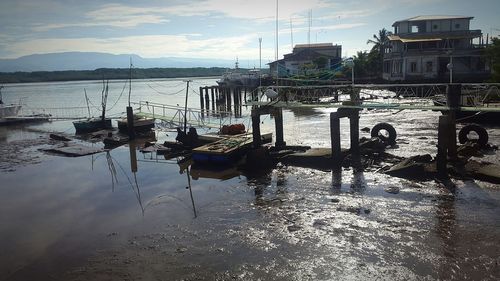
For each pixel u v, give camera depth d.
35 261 12.61
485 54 52.19
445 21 58.56
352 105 21.61
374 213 14.62
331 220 14.21
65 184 20.97
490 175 16.94
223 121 43.69
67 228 15.05
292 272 11.02
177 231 14.15
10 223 15.78
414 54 55.75
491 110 18.48
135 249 12.98
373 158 21.44
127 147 30.58
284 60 81.50
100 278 11.35
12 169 24.56
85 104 72.00
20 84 188.38
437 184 17.23
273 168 21.55
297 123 38.34
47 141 34.50
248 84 79.62
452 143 18.91
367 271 10.88
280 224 14.13
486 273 10.45
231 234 13.59
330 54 88.06
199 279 10.94
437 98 30.80
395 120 37.84
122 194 18.94
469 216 13.92
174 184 20.03
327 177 19.28
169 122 36.84
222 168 22.42
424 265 11.01
